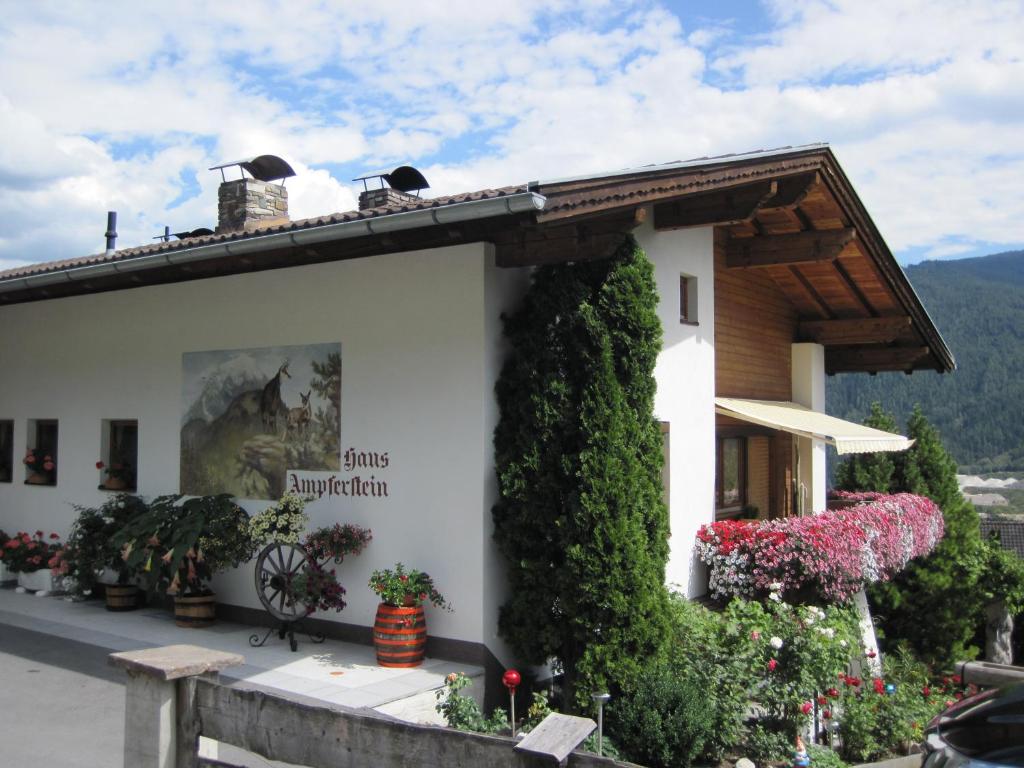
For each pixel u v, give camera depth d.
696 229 13.16
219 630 11.25
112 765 7.20
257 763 7.07
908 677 15.68
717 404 13.60
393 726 4.96
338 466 10.83
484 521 9.67
